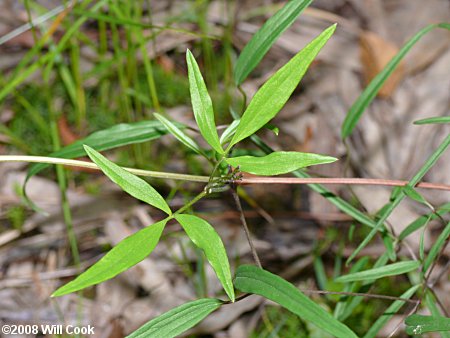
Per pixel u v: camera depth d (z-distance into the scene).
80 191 0.57
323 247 0.54
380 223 0.29
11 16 0.71
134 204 0.57
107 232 0.55
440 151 0.27
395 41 0.70
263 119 0.21
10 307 0.49
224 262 0.20
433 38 0.69
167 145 0.61
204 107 0.22
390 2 0.73
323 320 0.20
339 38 0.69
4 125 0.62
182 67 0.68
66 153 0.30
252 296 0.49
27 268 0.52
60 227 0.55
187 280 0.51
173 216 0.21
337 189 0.59
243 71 0.29
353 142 0.63
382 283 0.51
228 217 0.57
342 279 0.29
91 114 0.63
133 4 0.56
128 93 0.60
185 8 0.71
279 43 0.70
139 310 0.49
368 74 0.67
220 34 0.69
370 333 0.31
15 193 0.57
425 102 0.65
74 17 0.60
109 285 0.50
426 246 0.54
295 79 0.21
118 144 0.31
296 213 0.57
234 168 0.24
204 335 0.47
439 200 0.58
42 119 0.62
